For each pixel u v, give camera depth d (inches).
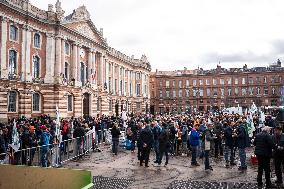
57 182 220.7
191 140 739.4
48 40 1787.6
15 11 1542.8
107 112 2519.7
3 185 245.9
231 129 730.2
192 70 4532.5
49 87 1759.4
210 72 4343.0
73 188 211.5
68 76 1983.3
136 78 3496.6
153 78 4534.9
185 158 845.8
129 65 3314.5
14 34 1573.6
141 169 689.6
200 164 751.7
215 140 848.3
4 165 247.3
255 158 746.2
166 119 1111.6
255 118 1202.6
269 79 4114.2
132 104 3368.6
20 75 1585.9
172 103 4458.7
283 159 549.3
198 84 4372.5
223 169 689.0
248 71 4200.3
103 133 1200.8
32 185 235.5
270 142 525.7
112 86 2817.4
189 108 4389.8
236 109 2092.8
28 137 699.4
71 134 970.1
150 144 725.3
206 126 855.7
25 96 1604.3
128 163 770.2
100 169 688.4
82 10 2094.0
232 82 4259.4
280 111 1395.2
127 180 577.6
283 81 4047.7
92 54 2278.5
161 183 556.1
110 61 2778.1
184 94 4424.2
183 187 526.3
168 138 748.6
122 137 1098.7
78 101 1994.3
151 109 4517.7
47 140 699.4
